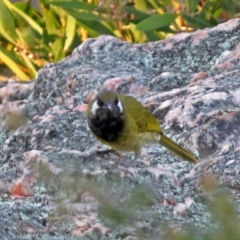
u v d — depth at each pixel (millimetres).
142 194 5961
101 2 16797
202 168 9227
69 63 13125
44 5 17750
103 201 6242
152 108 10922
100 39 13695
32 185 8484
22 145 10516
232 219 5645
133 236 7203
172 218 7777
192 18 15570
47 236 7395
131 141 9398
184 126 10219
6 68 18781
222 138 9844
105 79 12000
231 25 13406
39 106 12391
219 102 10492
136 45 13484
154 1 17766
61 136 10352
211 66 12773
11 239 7246
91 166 8484
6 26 17172
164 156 9906
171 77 12055
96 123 9281
